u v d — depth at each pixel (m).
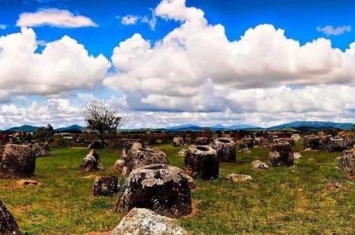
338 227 18.64
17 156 36.47
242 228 18.92
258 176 34.56
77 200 26.53
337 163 41.59
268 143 72.12
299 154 51.31
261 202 24.36
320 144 59.91
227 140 49.06
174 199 21.94
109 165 49.16
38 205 25.03
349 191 26.22
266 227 18.95
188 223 19.91
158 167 23.94
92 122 77.56
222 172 38.22
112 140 79.19
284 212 22.00
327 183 29.25
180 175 22.67
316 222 19.69
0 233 15.52
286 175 34.38
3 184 33.28
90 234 18.17
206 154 33.56
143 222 13.42
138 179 22.31
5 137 97.50
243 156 54.34
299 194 26.47
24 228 19.20
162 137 99.50
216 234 17.88
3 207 16.30
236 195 26.61
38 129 106.19
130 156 37.06
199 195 26.84
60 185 32.97
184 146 76.38
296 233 17.91
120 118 79.31
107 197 27.39
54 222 20.42
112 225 19.52
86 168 42.78
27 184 33.25
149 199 21.86
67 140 96.56
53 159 58.03
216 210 22.81
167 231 13.37
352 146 61.81
